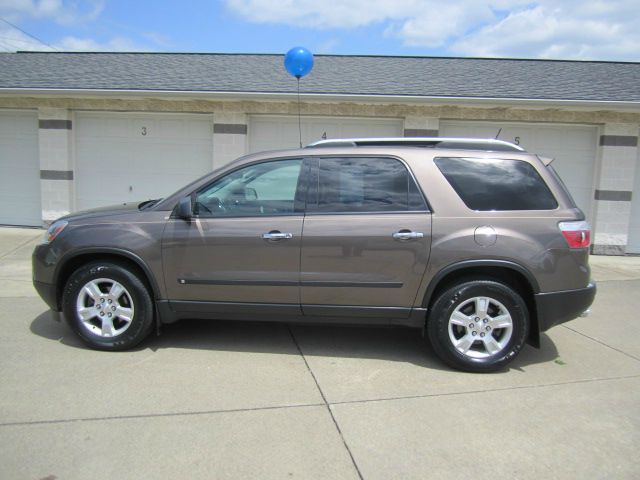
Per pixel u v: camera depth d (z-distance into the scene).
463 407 3.60
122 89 9.48
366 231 4.16
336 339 4.96
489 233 4.08
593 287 4.31
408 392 3.83
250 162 4.45
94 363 4.20
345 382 3.98
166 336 4.91
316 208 4.29
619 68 11.58
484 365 4.18
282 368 4.22
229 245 4.28
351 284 4.22
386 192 4.27
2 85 9.74
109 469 2.79
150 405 3.51
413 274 4.16
